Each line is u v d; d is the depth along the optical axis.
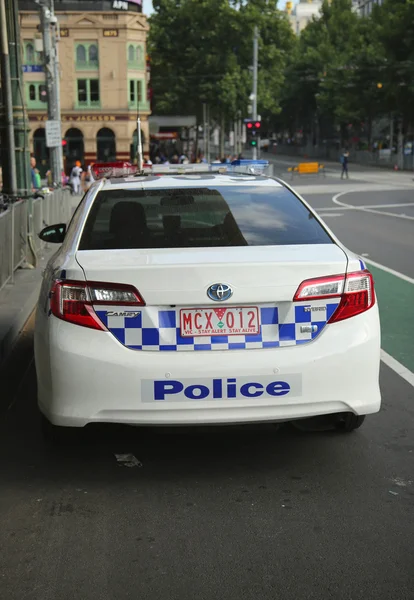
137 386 3.87
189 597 3.11
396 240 16.39
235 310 3.92
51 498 4.05
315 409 3.99
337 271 4.02
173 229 4.51
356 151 83.00
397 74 61.47
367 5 103.31
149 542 3.56
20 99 12.24
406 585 3.18
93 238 4.45
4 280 9.99
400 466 4.43
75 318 3.93
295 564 3.35
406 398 5.67
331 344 3.98
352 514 3.83
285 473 4.35
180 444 4.79
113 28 60.41
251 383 3.89
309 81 89.50
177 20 67.06
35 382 6.24
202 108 70.81
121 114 61.50
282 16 65.56
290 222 4.67
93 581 3.24
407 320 8.33
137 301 3.87
